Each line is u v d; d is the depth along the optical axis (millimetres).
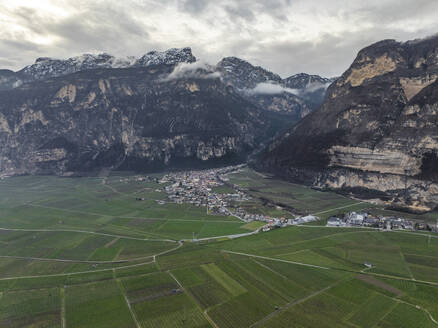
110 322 114062
